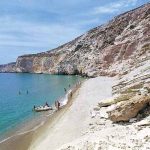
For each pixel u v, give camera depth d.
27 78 169.62
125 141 22.16
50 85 111.75
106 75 93.38
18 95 85.31
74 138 28.41
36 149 29.30
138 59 81.19
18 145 33.47
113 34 143.25
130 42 105.56
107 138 23.56
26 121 46.31
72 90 78.06
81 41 170.75
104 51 123.00
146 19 119.88
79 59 157.25
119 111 28.61
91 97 50.84
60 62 181.38
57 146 27.62
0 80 160.38
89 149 21.81
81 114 38.44
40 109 54.97
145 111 28.22
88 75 127.56
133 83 43.41
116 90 49.88
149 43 93.62
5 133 39.41
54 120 41.53
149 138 21.88
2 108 60.88
